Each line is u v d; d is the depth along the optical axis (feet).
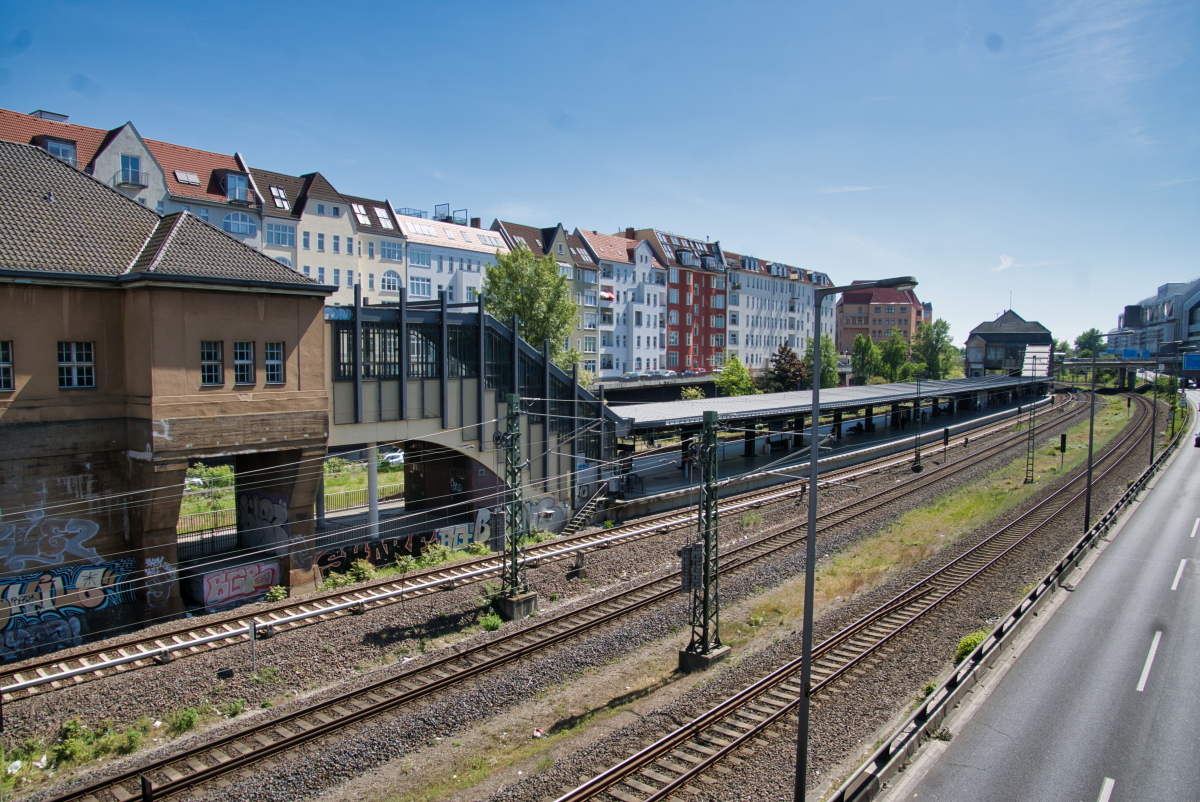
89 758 46.57
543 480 109.91
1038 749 44.34
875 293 518.78
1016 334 349.61
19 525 67.10
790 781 42.29
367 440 89.10
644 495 118.83
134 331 71.51
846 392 189.57
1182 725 47.32
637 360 268.62
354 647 62.80
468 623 69.92
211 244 76.02
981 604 73.82
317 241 172.86
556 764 44.80
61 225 71.72
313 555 83.92
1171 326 429.38
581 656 62.75
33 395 67.67
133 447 72.49
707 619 62.03
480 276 209.05
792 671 57.82
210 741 46.83
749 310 340.59
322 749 47.09
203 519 103.04
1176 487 134.21
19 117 135.13
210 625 65.00
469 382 99.66
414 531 97.35
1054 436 212.84
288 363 79.25
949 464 165.17
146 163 145.59
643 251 273.54
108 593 72.33
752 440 161.58
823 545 98.22
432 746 49.16
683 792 41.52
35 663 55.88
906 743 42.55
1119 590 75.36
